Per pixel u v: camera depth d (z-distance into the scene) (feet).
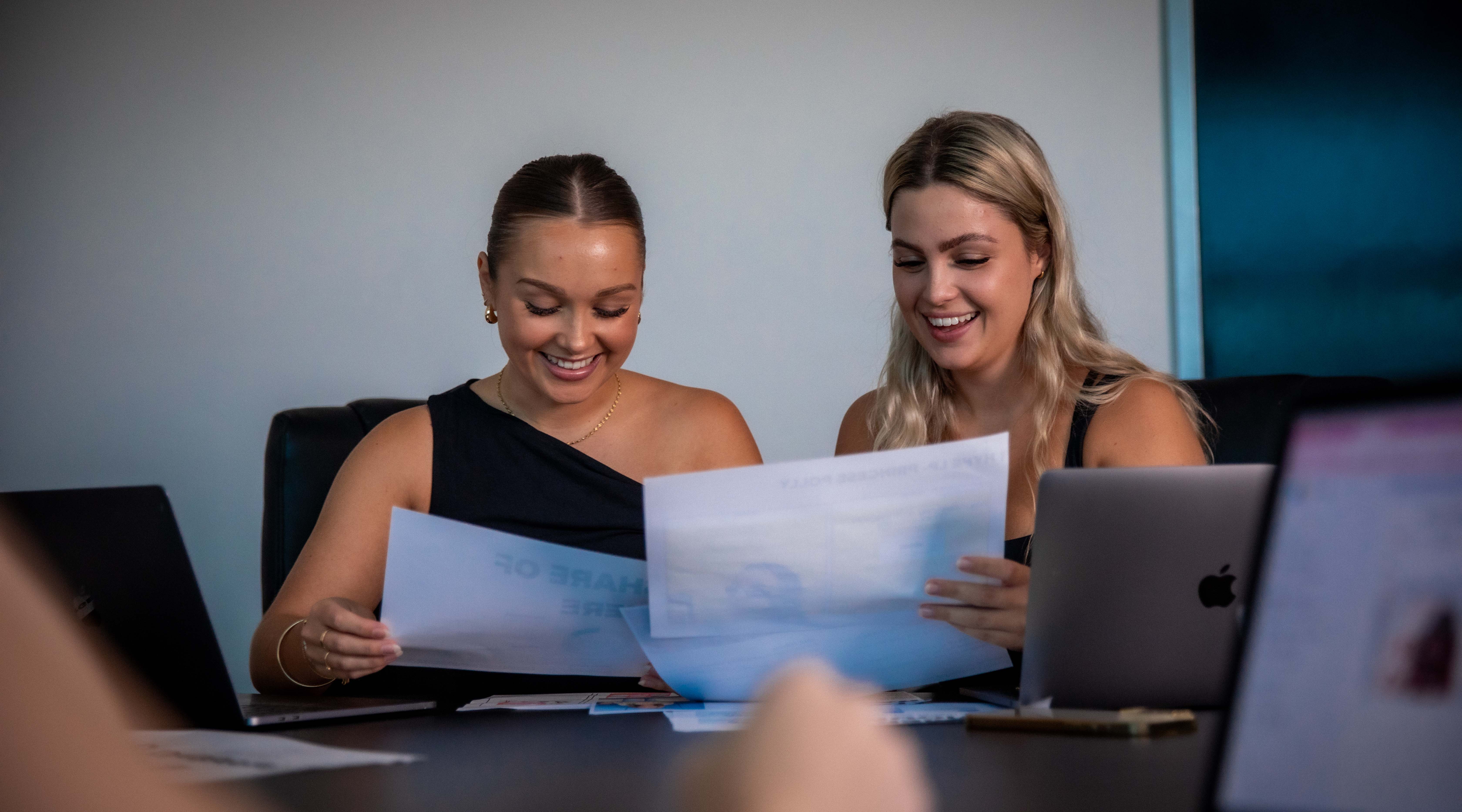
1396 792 1.37
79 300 8.87
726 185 8.98
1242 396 5.85
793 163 8.96
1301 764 1.43
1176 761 2.34
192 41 8.84
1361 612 1.43
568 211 4.73
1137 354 8.79
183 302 8.89
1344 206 8.39
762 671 3.36
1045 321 5.41
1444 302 8.27
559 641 3.59
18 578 0.57
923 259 5.20
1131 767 2.29
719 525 3.10
